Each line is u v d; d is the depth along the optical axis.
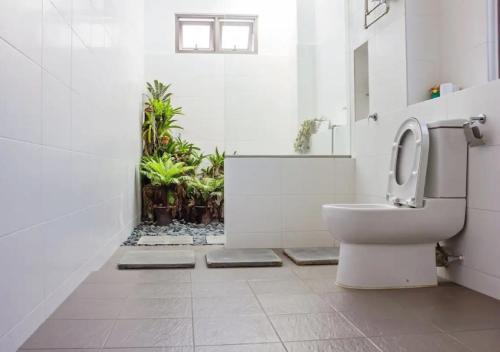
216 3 5.50
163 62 5.51
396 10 2.93
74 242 2.14
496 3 2.45
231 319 1.71
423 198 2.20
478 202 2.10
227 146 3.52
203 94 5.54
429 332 1.57
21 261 1.44
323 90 3.59
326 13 3.63
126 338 1.51
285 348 1.43
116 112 3.48
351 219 2.13
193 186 4.84
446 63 2.84
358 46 3.43
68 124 2.05
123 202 3.79
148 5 5.50
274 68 3.70
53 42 1.82
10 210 1.35
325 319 1.72
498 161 1.96
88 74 2.50
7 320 1.33
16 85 1.41
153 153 5.26
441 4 2.88
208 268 2.67
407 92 2.83
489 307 1.86
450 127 2.18
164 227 4.61
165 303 1.92
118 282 2.30
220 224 4.82
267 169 3.40
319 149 3.51
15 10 1.41
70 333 1.55
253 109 3.60
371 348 1.43
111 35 3.29
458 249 2.25
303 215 3.43
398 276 2.18
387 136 2.94
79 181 2.26
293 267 2.71
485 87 2.03
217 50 5.55
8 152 1.34
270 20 4.69
